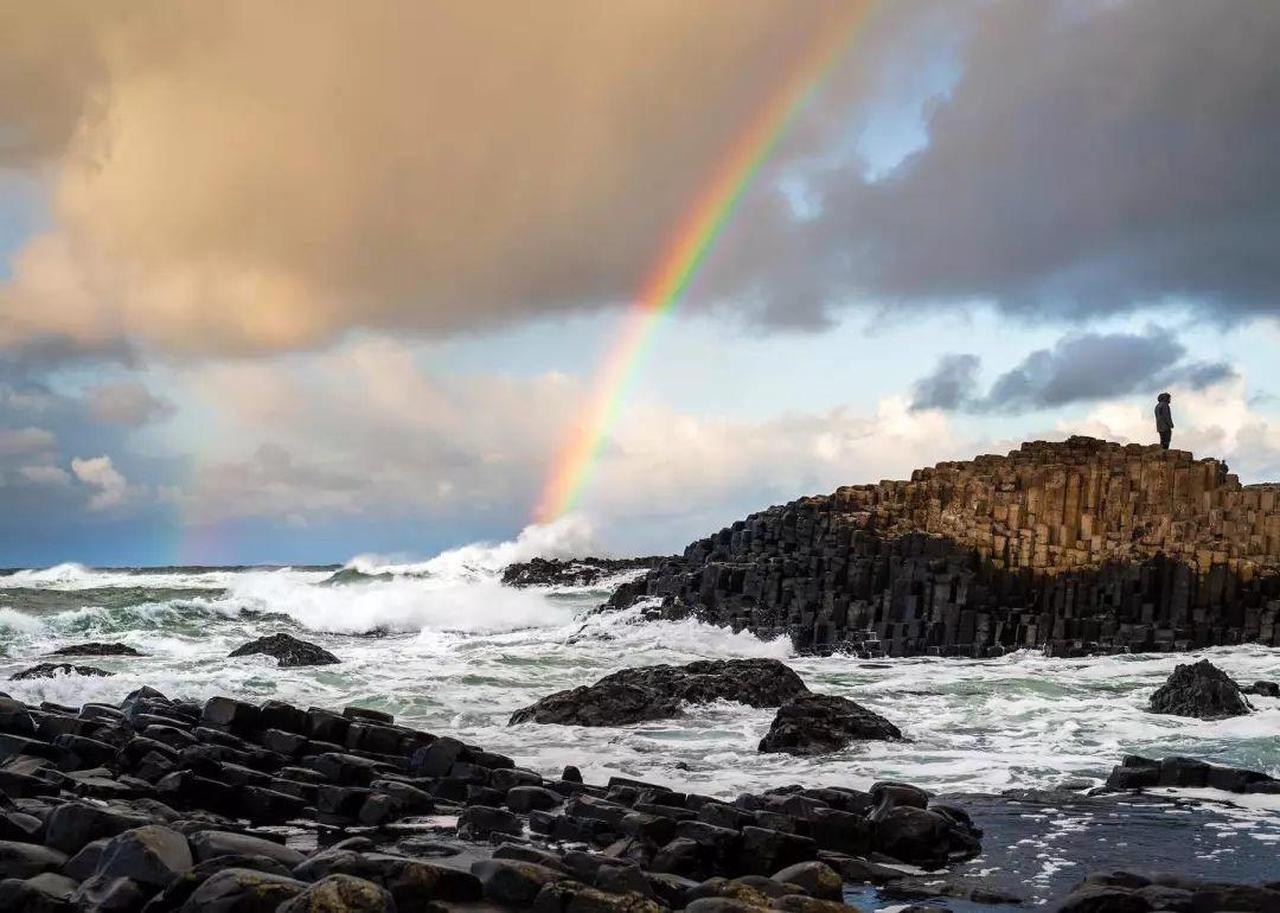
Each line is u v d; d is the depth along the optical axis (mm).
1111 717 29641
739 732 27281
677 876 14031
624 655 45875
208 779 18047
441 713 30172
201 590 76000
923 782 21656
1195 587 49656
